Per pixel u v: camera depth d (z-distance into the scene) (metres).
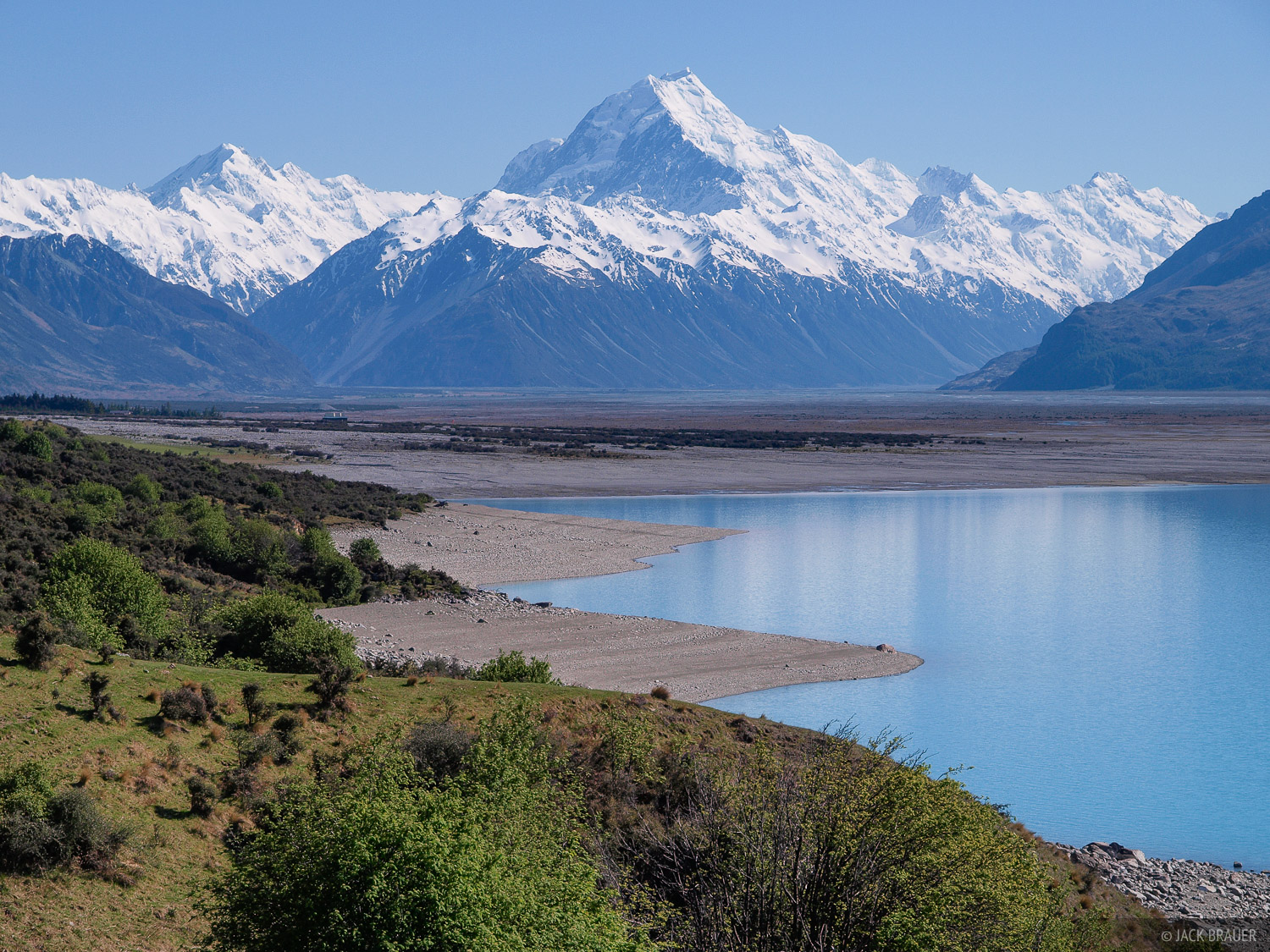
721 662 58.56
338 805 20.50
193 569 67.00
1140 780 42.88
